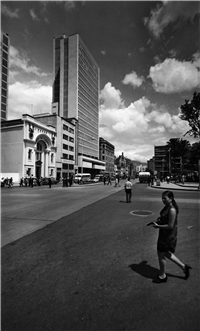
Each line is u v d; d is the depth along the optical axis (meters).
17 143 40.25
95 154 96.00
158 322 1.93
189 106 28.25
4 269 3.20
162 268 2.71
